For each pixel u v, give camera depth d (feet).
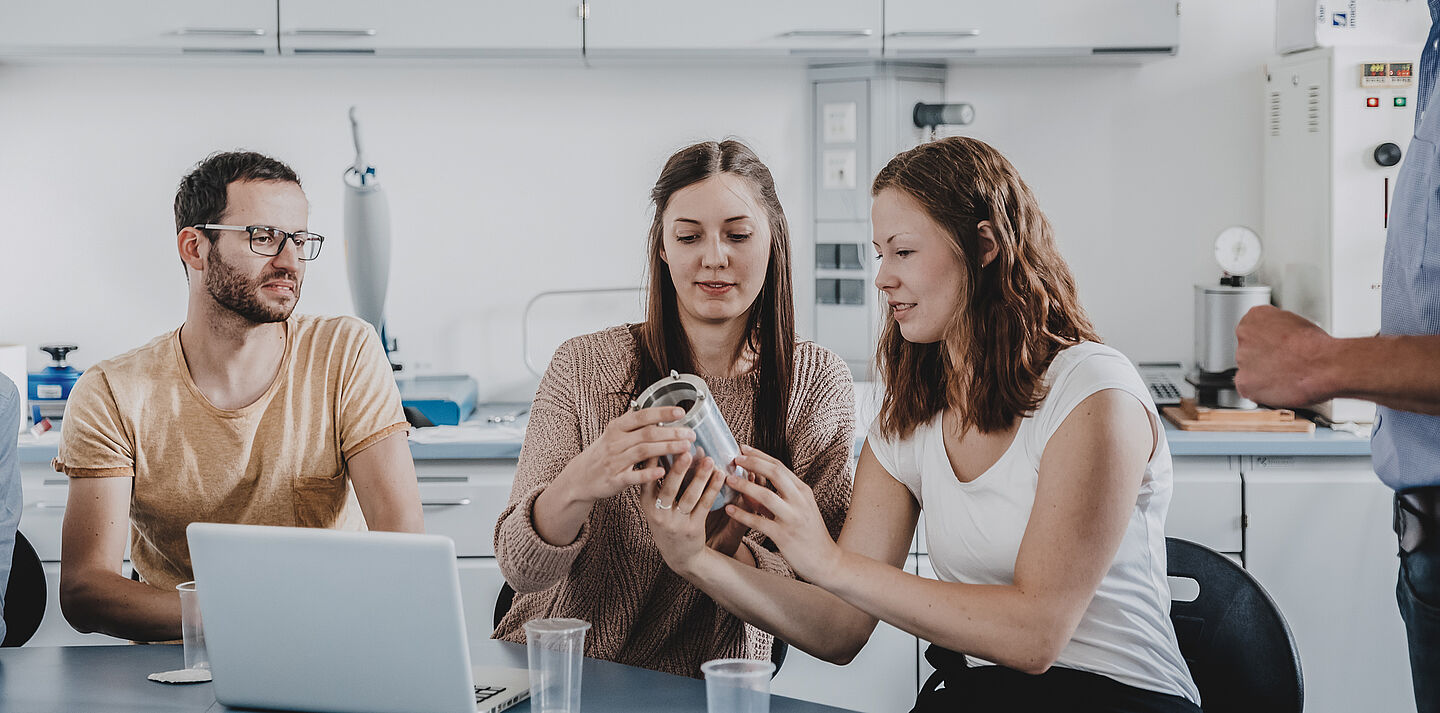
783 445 5.74
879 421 5.41
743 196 5.43
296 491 6.32
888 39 10.02
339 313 11.14
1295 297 10.06
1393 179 9.27
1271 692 5.12
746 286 5.49
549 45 10.00
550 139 11.09
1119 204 11.01
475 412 10.73
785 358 5.73
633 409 4.75
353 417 6.39
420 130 11.05
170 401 6.18
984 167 4.91
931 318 4.99
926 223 4.90
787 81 11.05
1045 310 4.88
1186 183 10.96
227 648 4.37
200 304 6.13
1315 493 8.99
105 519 6.02
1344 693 9.07
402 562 4.07
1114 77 10.93
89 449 6.05
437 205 11.13
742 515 4.63
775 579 5.03
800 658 9.11
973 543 4.95
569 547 5.02
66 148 10.88
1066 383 4.72
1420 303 4.73
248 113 10.96
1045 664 4.55
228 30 9.87
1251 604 5.24
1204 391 9.80
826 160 10.94
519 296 11.21
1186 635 5.37
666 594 5.62
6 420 5.81
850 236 10.94
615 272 11.19
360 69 10.96
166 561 6.40
